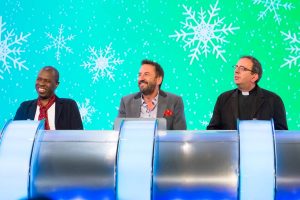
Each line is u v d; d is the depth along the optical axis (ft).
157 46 22.89
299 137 9.55
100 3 23.16
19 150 9.25
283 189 9.04
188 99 22.70
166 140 9.64
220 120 17.13
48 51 23.16
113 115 22.97
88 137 9.78
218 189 9.15
